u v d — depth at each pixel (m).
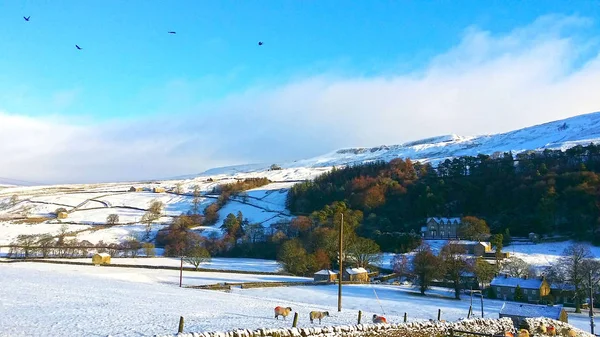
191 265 148.62
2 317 40.66
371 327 42.38
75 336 35.25
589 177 183.25
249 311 57.50
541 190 186.12
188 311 53.62
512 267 129.75
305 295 97.56
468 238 167.50
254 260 173.50
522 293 111.38
